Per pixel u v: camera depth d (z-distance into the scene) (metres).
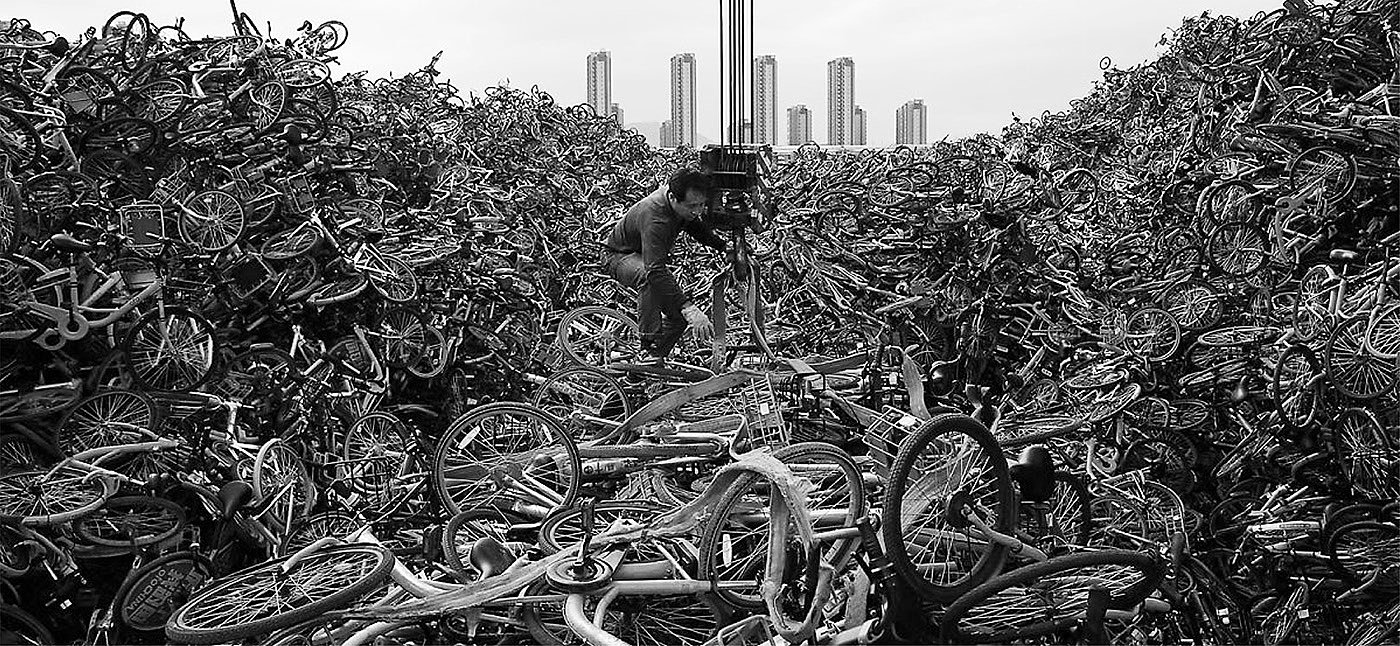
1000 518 4.29
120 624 4.46
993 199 12.10
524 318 10.34
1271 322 7.80
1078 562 4.18
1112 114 20.19
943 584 4.28
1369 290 7.00
